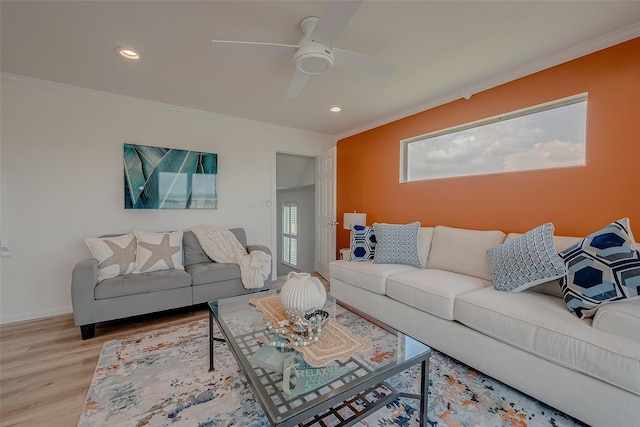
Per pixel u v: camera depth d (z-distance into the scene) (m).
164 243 2.95
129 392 1.68
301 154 4.52
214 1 1.63
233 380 1.80
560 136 2.33
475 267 2.45
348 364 1.31
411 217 3.51
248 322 1.73
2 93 2.62
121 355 2.09
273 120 3.93
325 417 1.46
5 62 2.36
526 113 2.53
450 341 1.99
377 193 3.98
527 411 1.53
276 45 1.71
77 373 1.86
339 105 3.35
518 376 1.62
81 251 2.96
